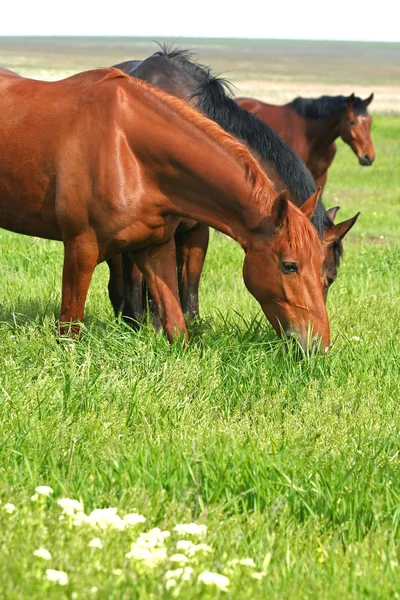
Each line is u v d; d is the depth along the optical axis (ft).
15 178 28.07
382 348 28.91
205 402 23.90
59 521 15.01
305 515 17.29
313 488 17.85
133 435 21.44
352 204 82.89
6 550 13.99
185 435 20.92
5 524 15.05
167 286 28.12
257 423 23.34
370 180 102.27
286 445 20.54
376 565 15.12
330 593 13.98
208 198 26.48
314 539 16.29
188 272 31.76
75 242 27.40
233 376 25.71
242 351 27.37
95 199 26.55
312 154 71.10
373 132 163.84
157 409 22.76
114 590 12.80
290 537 16.14
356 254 52.65
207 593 12.85
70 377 23.61
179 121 26.37
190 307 31.99
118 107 26.55
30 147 27.58
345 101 69.87
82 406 22.67
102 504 17.11
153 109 26.55
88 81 27.63
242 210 26.02
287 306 25.64
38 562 13.37
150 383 24.47
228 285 41.93
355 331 31.73
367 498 17.65
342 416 23.27
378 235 66.18
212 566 14.19
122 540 14.53
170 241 28.04
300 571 14.96
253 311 35.06
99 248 27.32
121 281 32.12
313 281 25.41
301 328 25.53
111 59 587.68
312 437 21.26
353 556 15.40
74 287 27.91
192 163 26.13
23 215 28.73
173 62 31.63
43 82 28.78
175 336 27.61
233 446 19.57
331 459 19.83
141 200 26.48
